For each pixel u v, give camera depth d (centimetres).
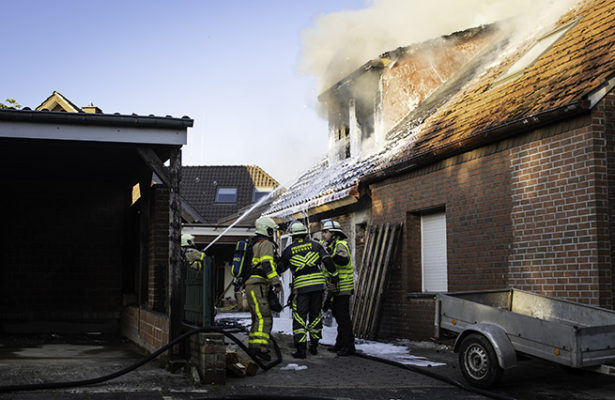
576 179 752
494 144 893
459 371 757
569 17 1093
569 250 755
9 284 1173
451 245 974
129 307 1110
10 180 1191
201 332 660
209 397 580
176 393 600
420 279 1098
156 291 891
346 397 611
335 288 905
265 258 781
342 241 901
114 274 1211
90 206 1219
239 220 2423
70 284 1194
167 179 766
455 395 627
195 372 659
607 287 717
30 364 727
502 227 867
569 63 880
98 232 1216
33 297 1179
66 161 1015
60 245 1199
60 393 568
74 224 1209
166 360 729
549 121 780
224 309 2245
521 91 934
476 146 921
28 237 1190
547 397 610
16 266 1180
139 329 978
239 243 808
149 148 763
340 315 900
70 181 1214
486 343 643
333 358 866
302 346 860
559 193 775
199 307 686
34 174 1148
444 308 721
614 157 740
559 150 779
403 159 1084
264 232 802
